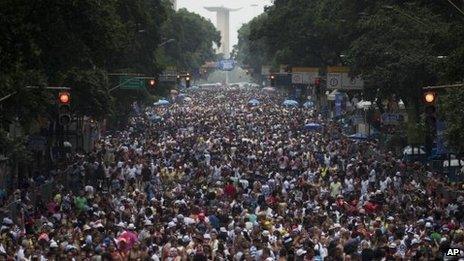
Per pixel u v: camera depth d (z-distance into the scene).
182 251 27.81
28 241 29.38
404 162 57.00
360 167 53.53
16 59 38.47
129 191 46.91
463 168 51.56
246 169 54.53
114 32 50.88
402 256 27.31
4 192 45.25
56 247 27.94
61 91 34.50
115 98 76.62
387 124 68.56
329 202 40.72
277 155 63.34
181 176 54.19
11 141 47.12
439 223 34.59
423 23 58.22
